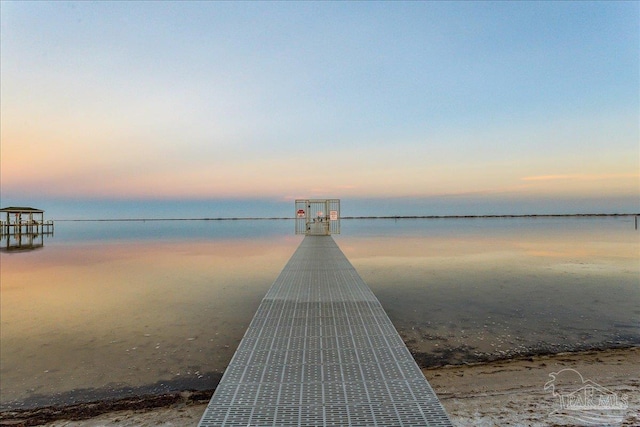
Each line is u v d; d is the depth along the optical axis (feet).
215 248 59.93
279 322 10.82
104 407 9.70
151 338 15.64
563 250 47.96
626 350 13.00
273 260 42.45
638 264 34.68
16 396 10.59
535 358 12.37
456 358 12.55
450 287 24.71
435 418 5.84
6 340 15.51
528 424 7.64
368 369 7.61
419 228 132.67
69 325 17.63
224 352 14.01
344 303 13.02
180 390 10.86
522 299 21.15
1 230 111.75
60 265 40.50
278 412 6.03
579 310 18.72
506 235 82.79
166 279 30.19
